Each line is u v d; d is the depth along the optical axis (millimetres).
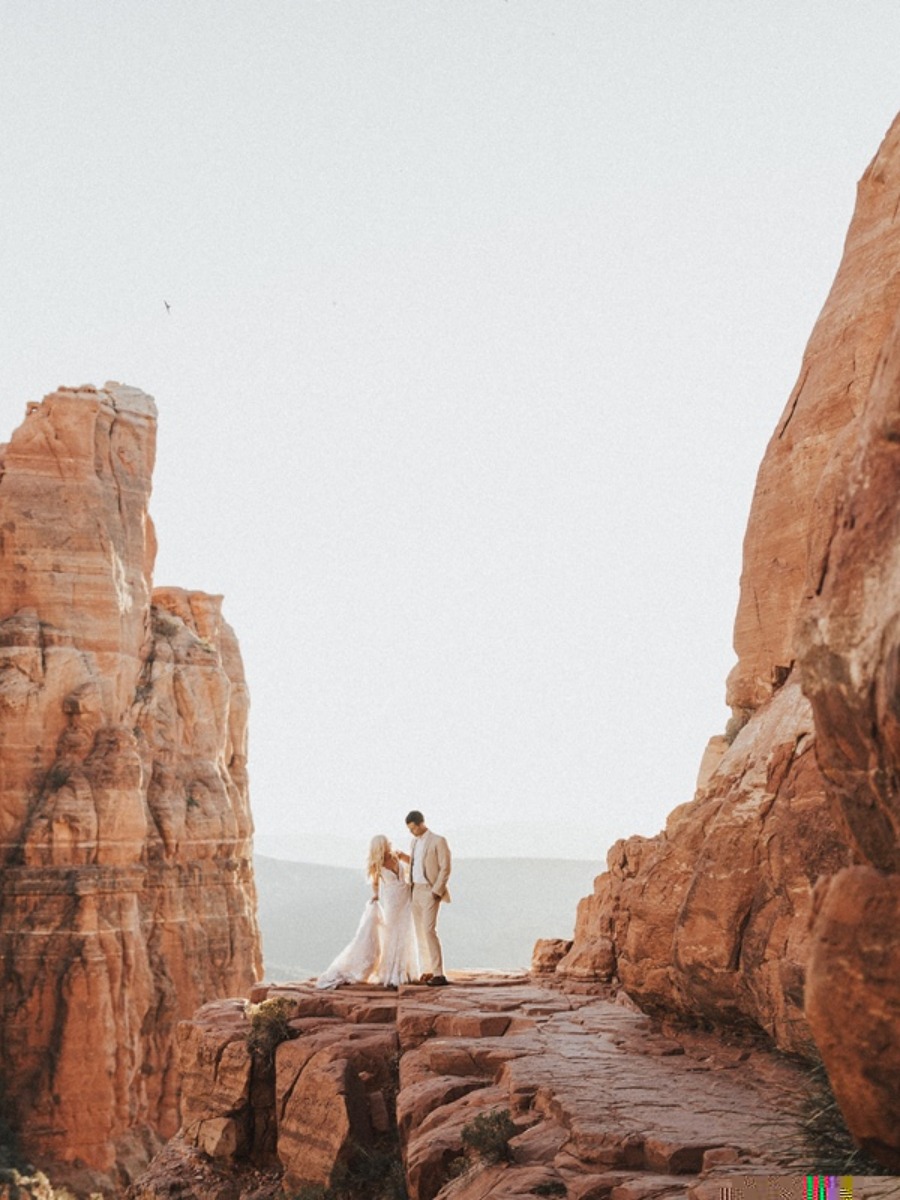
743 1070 14453
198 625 69188
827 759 8062
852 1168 9523
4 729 56000
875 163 16672
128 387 64312
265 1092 20344
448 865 23328
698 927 15125
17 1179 47188
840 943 7488
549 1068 14945
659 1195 10227
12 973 53500
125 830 56500
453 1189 12297
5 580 58250
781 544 17000
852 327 16188
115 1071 53875
